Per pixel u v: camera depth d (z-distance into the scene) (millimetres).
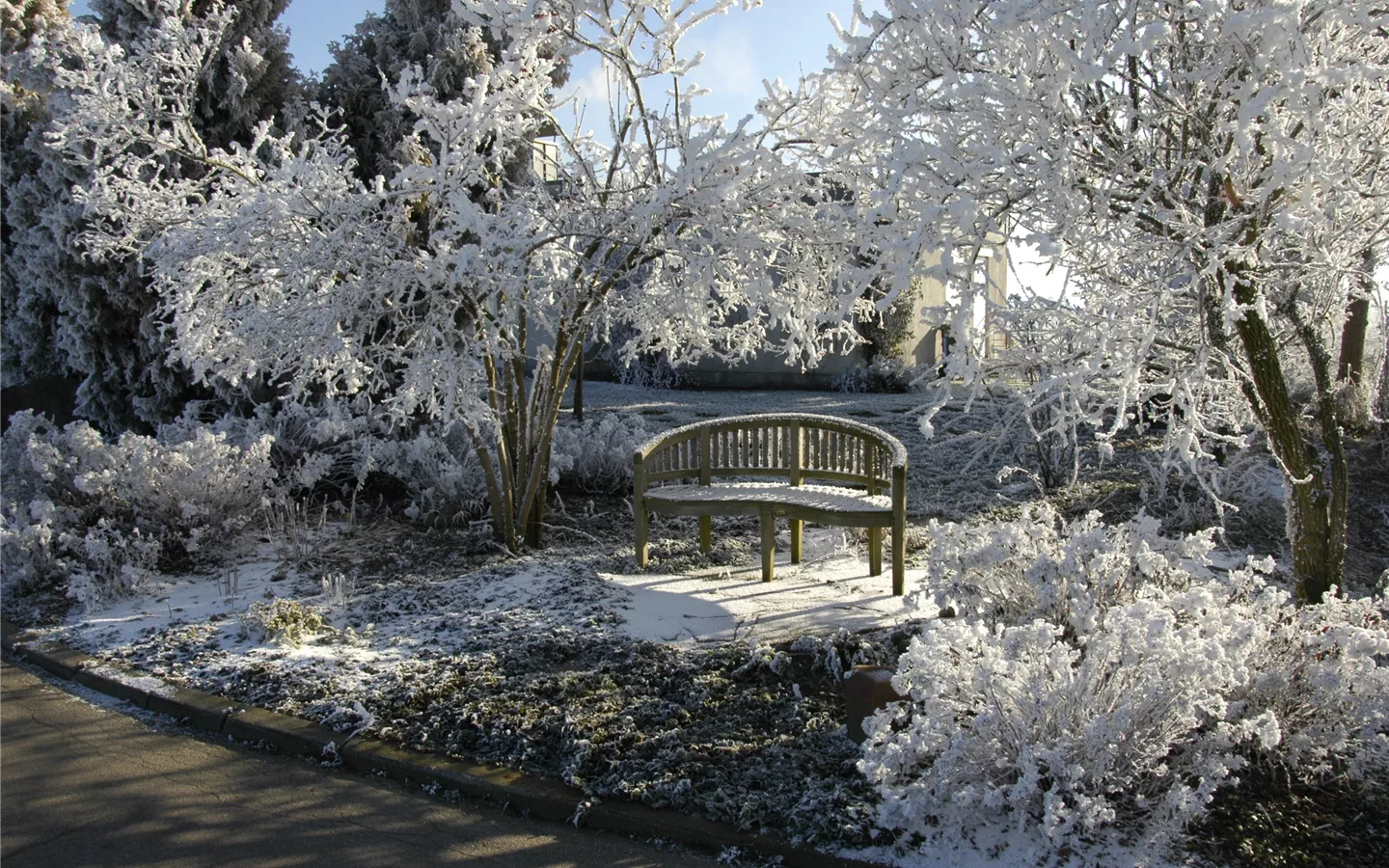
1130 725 2689
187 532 6254
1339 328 4602
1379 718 2764
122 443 6492
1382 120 3256
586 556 6074
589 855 2881
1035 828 2762
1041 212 3322
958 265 3072
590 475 7789
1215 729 2816
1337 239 3539
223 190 6117
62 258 8414
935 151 3178
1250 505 6492
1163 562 3324
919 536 6422
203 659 4473
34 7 14633
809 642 4137
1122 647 2812
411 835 3025
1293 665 3008
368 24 9680
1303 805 2861
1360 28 3225
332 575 5766
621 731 3502
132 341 8891
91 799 3291
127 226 6027
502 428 6449
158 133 5938
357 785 3381
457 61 9023
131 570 5539
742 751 3322
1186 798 2586
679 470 6223
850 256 4125
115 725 3945
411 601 5215
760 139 5121
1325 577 3840
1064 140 3070
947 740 2816
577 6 4895
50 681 4469
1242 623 2975
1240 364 3895
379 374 5723
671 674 3994
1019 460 7984
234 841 3000
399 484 7621
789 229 4836
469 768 3357
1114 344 3393
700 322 5969
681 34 5094
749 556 6117
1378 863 2580
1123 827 2742
